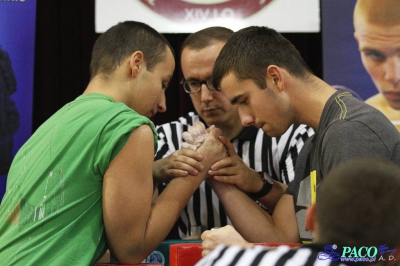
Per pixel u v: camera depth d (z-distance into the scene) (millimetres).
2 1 6754
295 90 4105
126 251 3879
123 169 3779
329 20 6797
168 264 4539
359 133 3539
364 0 6723
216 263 2545
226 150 4996
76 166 3809
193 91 5285
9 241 3830
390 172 2389
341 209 2363
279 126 4207
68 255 3699
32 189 3887
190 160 4699
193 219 5453
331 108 3895
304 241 4438
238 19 6457
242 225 4789
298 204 4504
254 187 5016
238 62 4199
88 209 3809
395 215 2324
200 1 6457
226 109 5238
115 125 3842
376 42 6699
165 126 5863
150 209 3969
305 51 8312
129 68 4297
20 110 6785
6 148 6754
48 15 8203
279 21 6457
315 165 3979
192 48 5191
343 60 6781
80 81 8297
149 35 4441
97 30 6422
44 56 8195
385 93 6688
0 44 6746
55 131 3979
